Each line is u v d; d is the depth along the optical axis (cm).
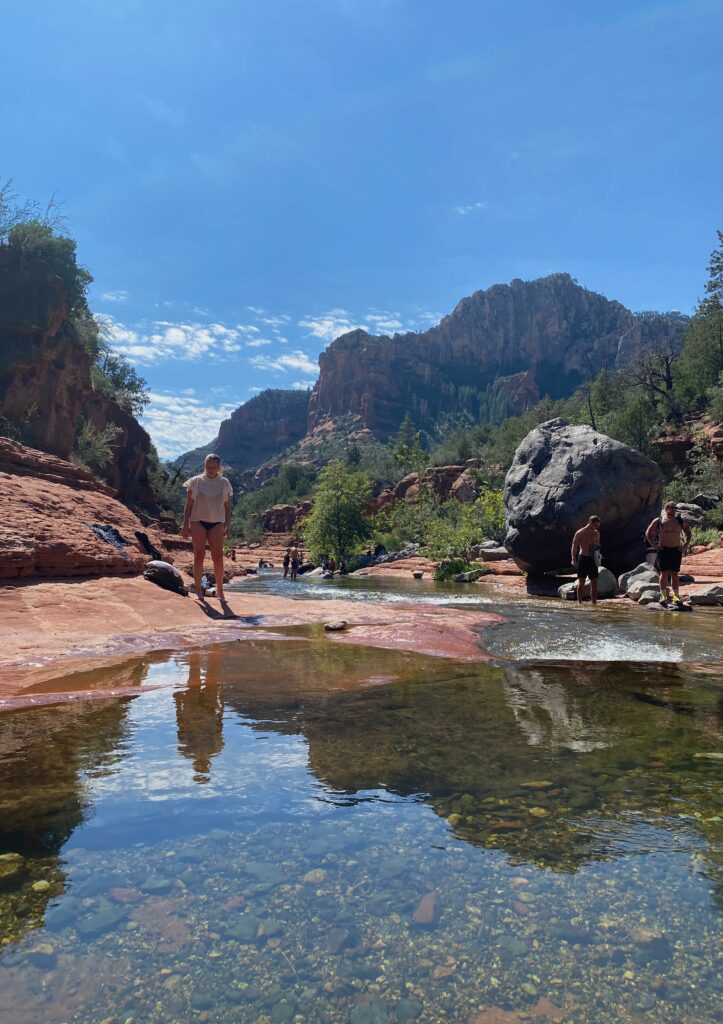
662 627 732
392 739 271
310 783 218
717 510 2797
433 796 208
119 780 218
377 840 176
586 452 1619
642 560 1562
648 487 1579
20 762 236
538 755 251
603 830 183
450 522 3550
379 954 128
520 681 401
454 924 138
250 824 185
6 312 2936
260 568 4791
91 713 310
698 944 131
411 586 1788
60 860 162
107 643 511
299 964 125
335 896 148
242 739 268
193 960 125
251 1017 110
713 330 5931
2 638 502
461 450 9694
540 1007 113
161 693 353
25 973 120
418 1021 109
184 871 158
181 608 699
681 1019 110
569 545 1600
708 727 295
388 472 11219
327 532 3647
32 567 670
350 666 443
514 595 1402
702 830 184
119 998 114
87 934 132
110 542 870
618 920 139
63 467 1270
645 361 6431
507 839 178
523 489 1730
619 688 383
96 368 4603
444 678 407
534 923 138
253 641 551
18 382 3020
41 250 3103
